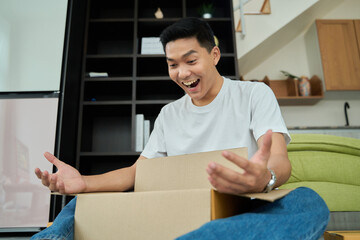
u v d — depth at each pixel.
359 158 1.64
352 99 3.75
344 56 3.55
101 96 2.97
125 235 0.58
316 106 3.71
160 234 0.54
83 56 2.67
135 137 2.55
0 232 1.92
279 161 0.66
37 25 2.29
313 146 1.65
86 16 2.78
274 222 0.50
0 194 1.95
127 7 3.14
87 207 0.64
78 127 2.50
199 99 0.95
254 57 3.40
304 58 3.83
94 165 2.79
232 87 1.00
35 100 2.11
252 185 0.48
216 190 0.52
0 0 2.32
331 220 1.54
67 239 0.62
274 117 0.86
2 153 2.00
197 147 0.99
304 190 0.61
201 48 0.86
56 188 0.68
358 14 3.86
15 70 2.20
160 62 2.82
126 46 3.09
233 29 2.77
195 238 0.45
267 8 3.19
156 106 2.69
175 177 0.69
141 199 0.58
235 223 0.47
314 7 3.38
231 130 0.95
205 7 2.95
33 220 1.93
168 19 2.82
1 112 2.07
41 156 2.02
